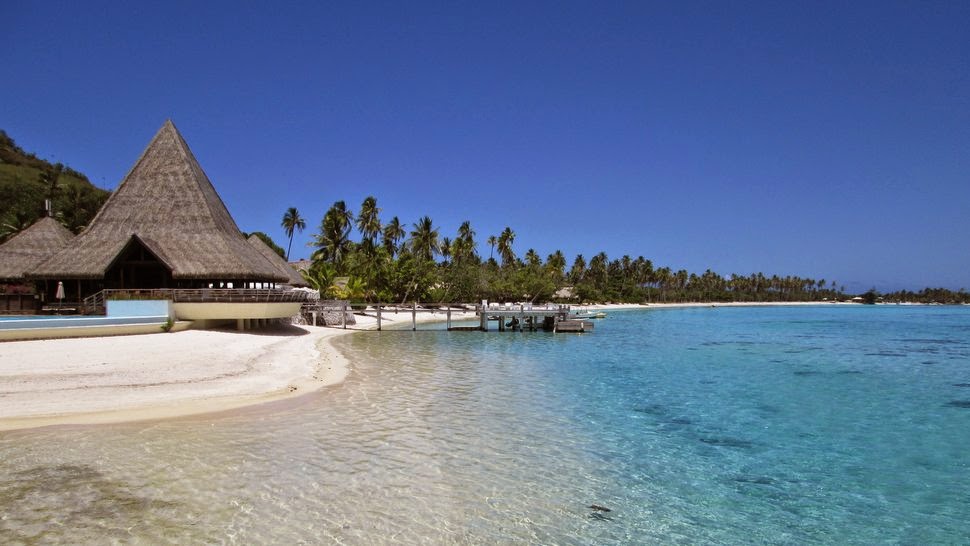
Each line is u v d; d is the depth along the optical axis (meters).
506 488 9.68
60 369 17.08
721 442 13.42
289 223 83.00
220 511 8.00
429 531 7.77
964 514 9.34
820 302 191.88
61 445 10.56
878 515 9.27
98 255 33.16
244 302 29.53
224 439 11.48
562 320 45.25
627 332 49.59
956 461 12.29
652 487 10.20
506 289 83.62
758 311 122.06
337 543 7.21
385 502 8.70
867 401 18.95
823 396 19.70
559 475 10.52
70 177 114.44
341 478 9.61
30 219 67.50
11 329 22.08
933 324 70.12
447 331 44.09
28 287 36.34
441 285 75.69
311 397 15.99
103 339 23.81
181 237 35.19
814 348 37.09
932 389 21.45
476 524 8.13
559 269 113.94
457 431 13.18
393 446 11.63
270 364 21.22
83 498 8.21
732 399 18.75
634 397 18.56
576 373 23.41
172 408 13.73
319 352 26.75
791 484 10.63
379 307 43.41
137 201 36.47
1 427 11.57
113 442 10.89
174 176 37.88
